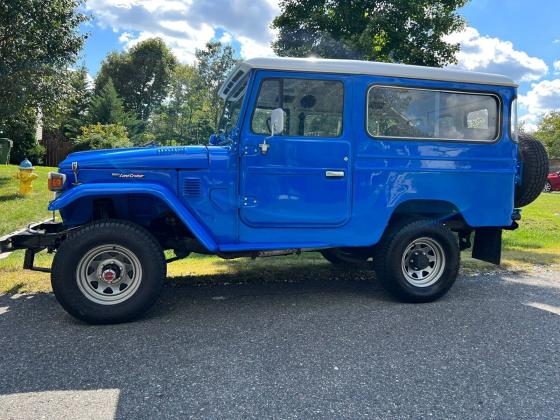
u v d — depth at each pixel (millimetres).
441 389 2977
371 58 10805
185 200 4359
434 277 4914
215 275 5824
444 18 11383
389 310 4578
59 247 4047
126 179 4285
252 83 4398
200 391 2918
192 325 4094
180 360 3367
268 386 2988
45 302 4699
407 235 4762
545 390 2984
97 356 3428
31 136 23406
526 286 5598
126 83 50125
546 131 44938
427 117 4801
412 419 2631
